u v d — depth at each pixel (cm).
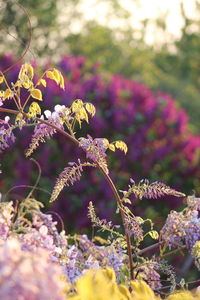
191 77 3002
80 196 675
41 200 668
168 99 793
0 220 259
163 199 713
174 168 771
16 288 121
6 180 673
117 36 2950
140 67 2970
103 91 747
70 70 765
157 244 283
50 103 673
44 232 246
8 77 692
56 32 2364
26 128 665
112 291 154
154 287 276
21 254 127
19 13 1611
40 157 677
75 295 165
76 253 267
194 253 272
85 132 717
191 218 282
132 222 265
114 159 729
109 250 280
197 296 178
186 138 786
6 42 1170
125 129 745
